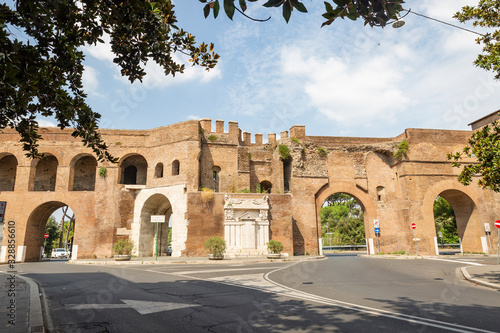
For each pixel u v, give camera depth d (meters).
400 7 3.23
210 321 6.34
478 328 5.69
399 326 5.83
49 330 5.94
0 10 5.21
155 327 5.98
